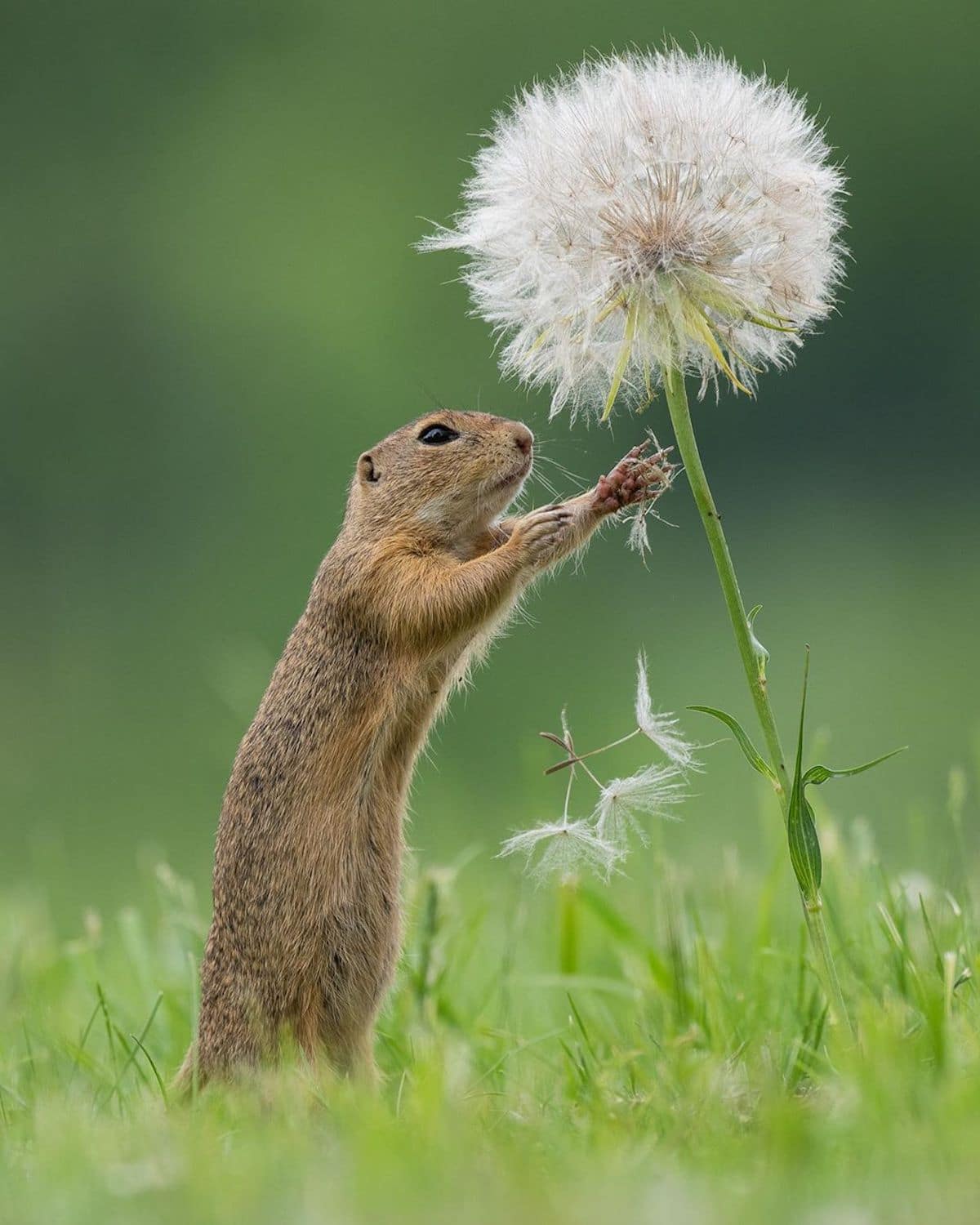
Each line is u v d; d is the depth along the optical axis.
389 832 10.29
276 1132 7.53
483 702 30.84
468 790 25.39
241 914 10.04
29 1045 9.98
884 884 10.02
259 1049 9.84
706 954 9.82
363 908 10.11
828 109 42.56
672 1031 9.45
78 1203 6.29
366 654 10.23
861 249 41.81
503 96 45.78
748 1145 6.84
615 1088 8.68
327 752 10.09
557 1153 6.93
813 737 26.16
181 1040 10.90
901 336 41.00
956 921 9.84
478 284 9.53
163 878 12.15
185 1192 6.21
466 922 12.01
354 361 42.16
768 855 15.10
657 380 9.17
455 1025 10.38
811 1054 8.40
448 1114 7.21
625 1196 5.89
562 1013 11.09
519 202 9.09
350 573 10.37
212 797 27.56
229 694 19.52
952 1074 7.20
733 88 8.98
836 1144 6.68
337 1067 10.09
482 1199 5.88
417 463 10.63
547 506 10.22
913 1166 6.07
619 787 8.95
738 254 8.62
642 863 13.11
